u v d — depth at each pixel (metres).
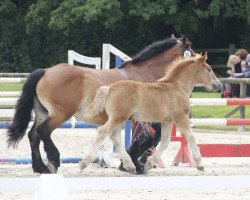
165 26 38.22
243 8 35.03
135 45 38.31
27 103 11.60
